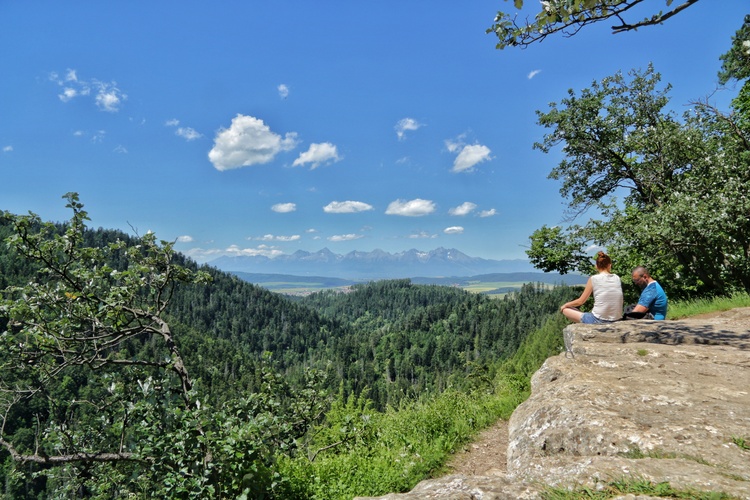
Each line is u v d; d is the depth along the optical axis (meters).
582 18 4.25
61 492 9.28
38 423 7.94
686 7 3.90
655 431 2.90
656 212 15.44
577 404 3.57
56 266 8.09
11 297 8.13
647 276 6.97
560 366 5.04
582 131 23.08
